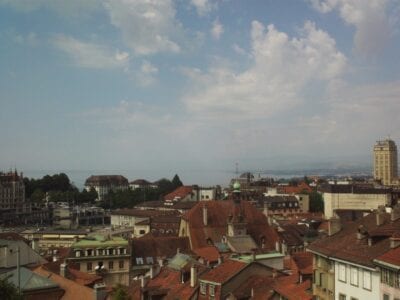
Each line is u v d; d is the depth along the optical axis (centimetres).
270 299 7706
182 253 12338
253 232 15925
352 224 7762
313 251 7450
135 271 13775
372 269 6072
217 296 8200
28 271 8038
